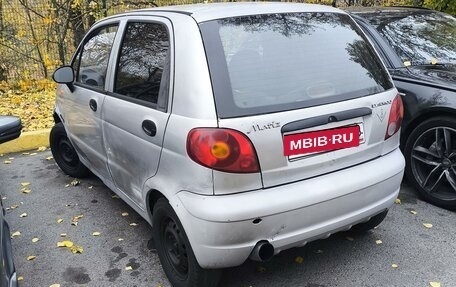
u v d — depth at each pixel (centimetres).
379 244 354
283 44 288
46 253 362
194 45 271
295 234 265
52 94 884
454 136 393
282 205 255
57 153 514
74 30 976
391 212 403
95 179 506
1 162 574
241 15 290
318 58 294
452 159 397
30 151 615
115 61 357
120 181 361
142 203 325
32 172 535
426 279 311
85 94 402
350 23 332
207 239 253
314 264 332
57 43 962
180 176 267
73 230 396
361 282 310
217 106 254
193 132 254
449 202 400
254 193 255
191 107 261
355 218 287
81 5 966
